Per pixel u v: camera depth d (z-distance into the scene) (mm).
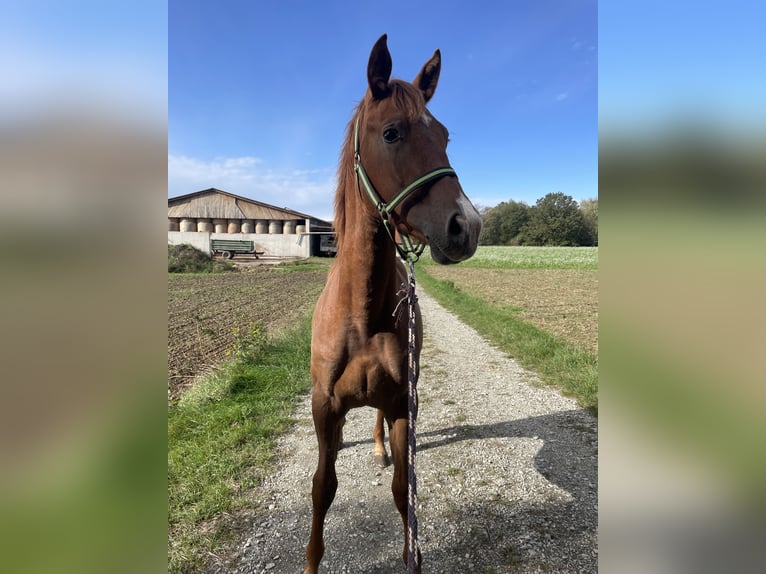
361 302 1781
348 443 3541
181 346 6305
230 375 4652
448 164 1555
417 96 1604
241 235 33156
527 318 8766
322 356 1875
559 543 2250
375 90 1636
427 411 4148
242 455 3143
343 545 2283
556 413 4023
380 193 1615
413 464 1613
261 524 2436
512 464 3082
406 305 1939
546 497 2666
